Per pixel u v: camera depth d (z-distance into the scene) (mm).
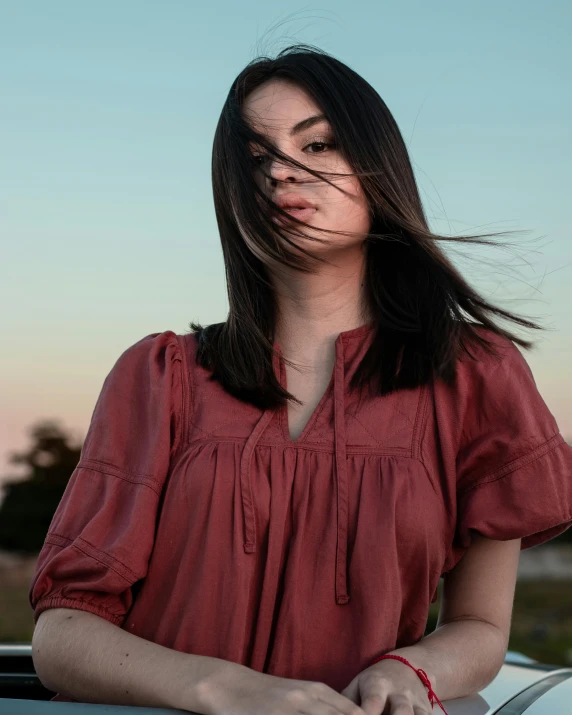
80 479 1771
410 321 1796
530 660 2123
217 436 1720
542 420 1763
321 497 1659
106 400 1826
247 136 1723
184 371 1815
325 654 1601
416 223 1786
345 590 1614
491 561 1770
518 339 1869
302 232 1701
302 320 1839
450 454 1734
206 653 1611
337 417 1712
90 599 1663
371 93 1801
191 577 1655
